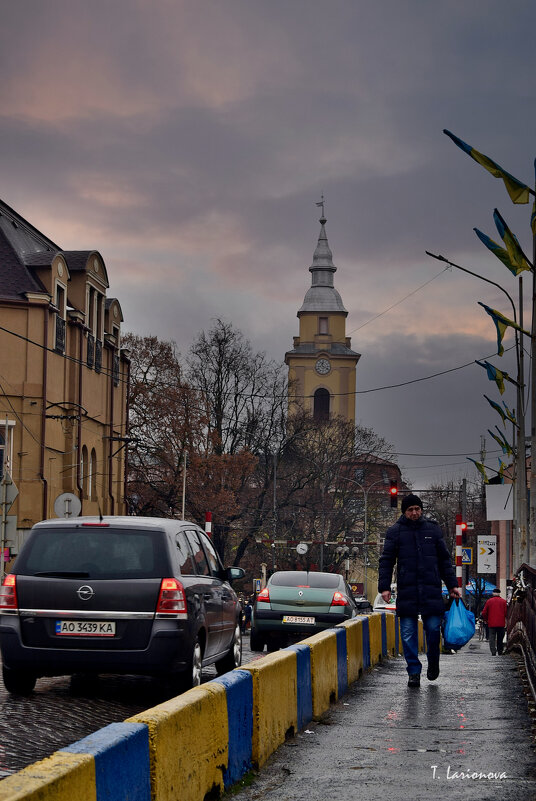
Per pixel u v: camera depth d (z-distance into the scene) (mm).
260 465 67875
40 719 9297
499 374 30812
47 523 11062
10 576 10797
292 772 7465
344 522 73062
